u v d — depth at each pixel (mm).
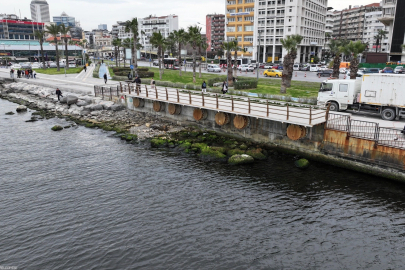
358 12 165500
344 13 176375
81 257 12898
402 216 16047
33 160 23578
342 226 15180
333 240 14148
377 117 26609
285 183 19641
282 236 14367
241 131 27594
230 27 132375
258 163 22844
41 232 14555
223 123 27828
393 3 106500
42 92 49938
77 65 105625
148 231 14586
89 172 21359
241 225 15148
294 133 22984
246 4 125562
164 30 191375
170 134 29625
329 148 22281
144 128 31641
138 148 26141
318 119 22594
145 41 192250
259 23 121625
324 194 18250
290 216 15992
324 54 142375
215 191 18578
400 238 14336
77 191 18562
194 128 31281
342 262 12766
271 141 25688
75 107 40000
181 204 17047
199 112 29781
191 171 21438
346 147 21406
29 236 14266
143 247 13484
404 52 95062
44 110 40812
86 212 16234
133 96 35406
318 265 12570
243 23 127250
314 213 16297
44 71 82500
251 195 18125
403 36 95875
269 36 120125
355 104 27453
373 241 14102
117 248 13430
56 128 31688
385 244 13906
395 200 17547
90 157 24188
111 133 30484
